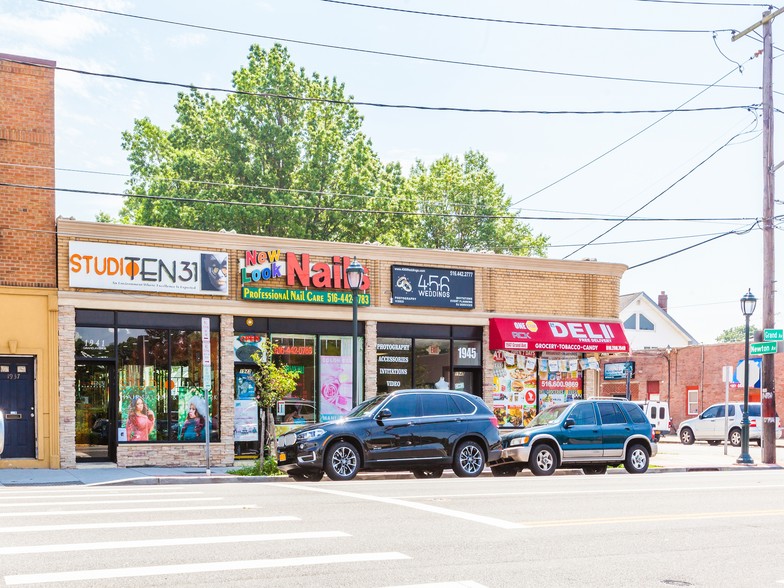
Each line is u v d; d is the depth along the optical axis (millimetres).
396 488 14359
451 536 9242
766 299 25562
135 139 44719
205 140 39688
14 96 20750
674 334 63594
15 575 7023
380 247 24547
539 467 19562
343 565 7625
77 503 11758
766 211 25562
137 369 21562
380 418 17891
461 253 25766
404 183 43375
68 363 20625
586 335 27109
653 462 24812
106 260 21156
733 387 42812
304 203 37562
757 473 20766
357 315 21891
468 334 25953
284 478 19391
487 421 18984
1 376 20328
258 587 6762
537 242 52875
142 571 7230
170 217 37031
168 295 21812
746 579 7551
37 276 20547
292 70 39812
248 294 22594
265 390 20547
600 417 20516
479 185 51281
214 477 18812
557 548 8742
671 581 7395
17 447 20328
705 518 11109
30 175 20719
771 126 25469
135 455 21250
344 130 41750
